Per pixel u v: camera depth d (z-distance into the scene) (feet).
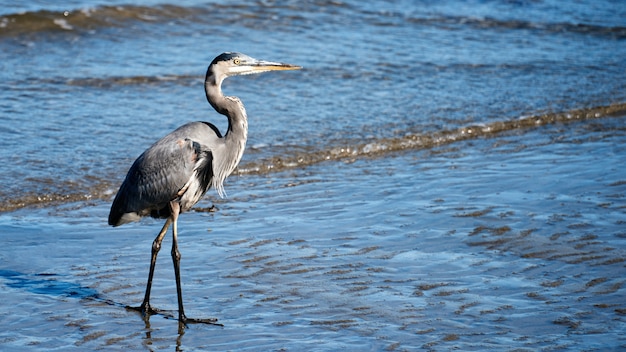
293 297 33.91
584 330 30.68
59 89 61.52
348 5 88.79
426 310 32.50
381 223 41.63
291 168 50.55
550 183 46.80
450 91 64.90
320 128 56.03
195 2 83.20
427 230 40.57
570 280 34.91
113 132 53.88
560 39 82.84
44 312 32.63
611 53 78.18
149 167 33.24
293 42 76.33
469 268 36.27
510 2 96.37
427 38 80.43
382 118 58.34
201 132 33.94
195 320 32.14
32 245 39.04
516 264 36.55
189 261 37.50
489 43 80.07
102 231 41.04
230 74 34.63
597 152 52.95
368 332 30.81
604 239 38.88
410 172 49.62
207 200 45.16
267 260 37.50
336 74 67.87
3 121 54.34
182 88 63.62
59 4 78.69
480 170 49.65
